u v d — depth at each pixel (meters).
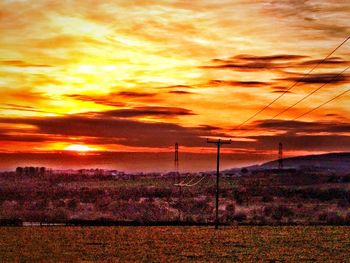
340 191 169.00
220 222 93.56
